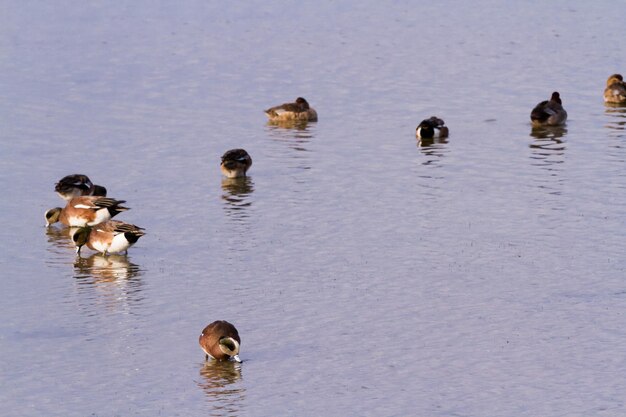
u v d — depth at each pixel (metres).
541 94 51.69
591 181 36.69
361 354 23.36
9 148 42.44
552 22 70.88
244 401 21.28
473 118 47.16
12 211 34.81
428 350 23.48
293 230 32.16
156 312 26.05
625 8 75.25
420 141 43.25
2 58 60.81
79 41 65.88
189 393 21.69
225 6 78.31
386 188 36.56
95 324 25.38
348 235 31.55
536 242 30.44
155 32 68.75
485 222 32.44
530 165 39.12
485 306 25.86
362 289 27.17
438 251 29.92
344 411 20.75
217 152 42.12
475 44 64.06
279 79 55.75
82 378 22.48
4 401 21.45
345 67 58.31
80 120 47.09
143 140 43.94
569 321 24.83
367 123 46.69
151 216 33.97
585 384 21.70
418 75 56.12
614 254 29.23
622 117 47.03
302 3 79.25
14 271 29.25
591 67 57.56
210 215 33.94
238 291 27.27
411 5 78.31
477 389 21.58
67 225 33.31
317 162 40.38
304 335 24.44
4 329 25.14
